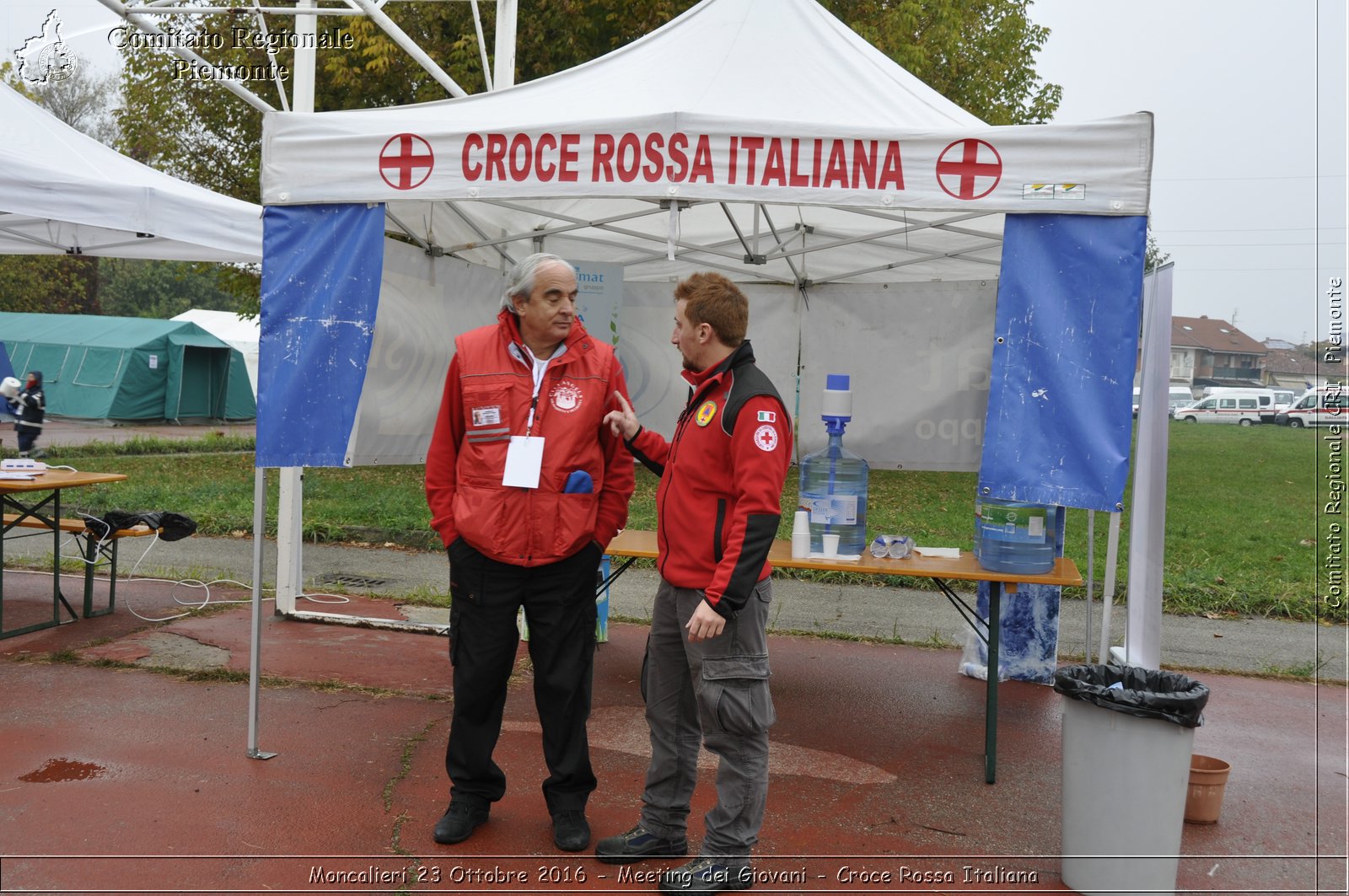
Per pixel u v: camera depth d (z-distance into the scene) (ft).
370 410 18.86
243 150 53.31
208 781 13.87
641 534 19.65
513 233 23.02
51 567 28.89
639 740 16.43
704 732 11.17
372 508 39.52
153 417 89.04
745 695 10.85
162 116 52.80
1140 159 12.53
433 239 20.24
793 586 30.50
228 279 57.98
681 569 11.15
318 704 17.49
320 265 14.40
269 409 14.38
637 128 13.42
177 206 20.80
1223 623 27.84
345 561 31.94
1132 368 12.56
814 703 18.92
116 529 23.35
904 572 15.29
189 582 27.63
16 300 106.93
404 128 14.10
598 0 44.68
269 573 29.45
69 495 41.96
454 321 21.40
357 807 13.19
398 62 47.14
